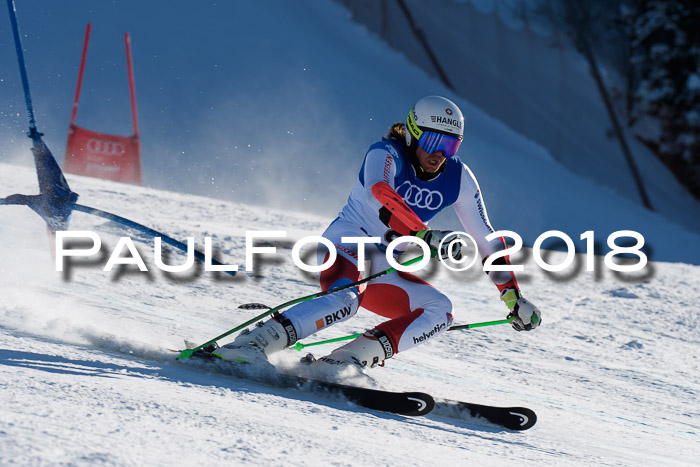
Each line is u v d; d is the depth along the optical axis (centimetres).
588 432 915
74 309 1077
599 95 8406
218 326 1202
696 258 6344
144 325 1078
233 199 4603
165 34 5956
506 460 652
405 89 6894
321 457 519
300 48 6506
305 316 862
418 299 941
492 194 5956
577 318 1917
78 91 3819
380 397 770
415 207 960
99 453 431
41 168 1241
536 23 8712
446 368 1200
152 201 2791
